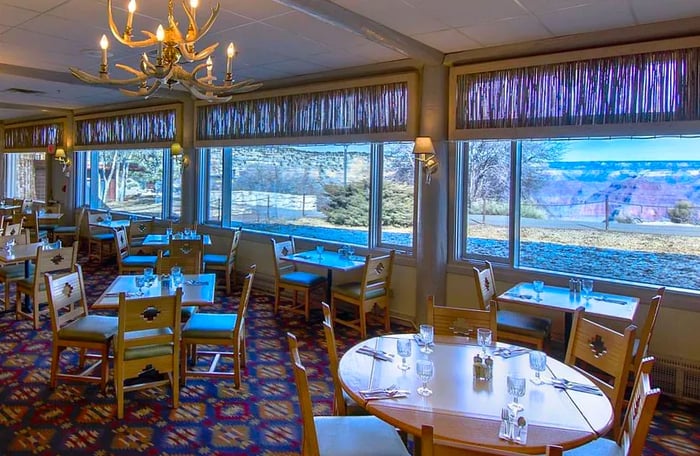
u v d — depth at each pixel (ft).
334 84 18.99
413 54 14.85
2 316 17.31
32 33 14.79
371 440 7.34
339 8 11.72
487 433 5.89
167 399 11.39
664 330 12.92
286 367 13.60
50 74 20.54
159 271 15.67
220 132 23.82
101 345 11.57
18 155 39.91
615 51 13.12
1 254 16.85
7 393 11.52
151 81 19.47
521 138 14.71
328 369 13.55
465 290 16.39
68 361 13.38
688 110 12.23
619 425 8.05
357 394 6.89
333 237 20.65
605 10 11.64
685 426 10.98
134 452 9.27
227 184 24.90
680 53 12.30
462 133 15.84
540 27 13.01
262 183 23.45
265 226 23.43
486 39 14.16
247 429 10.23
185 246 19.99
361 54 16.49
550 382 7.46
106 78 9.12
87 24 13.83
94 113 31.12
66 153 33.32
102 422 10.31
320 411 11.07
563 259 15.16
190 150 25.39
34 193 37.96
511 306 15.47
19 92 25.75
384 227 18.86
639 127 12.86
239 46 15.57
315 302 20.03
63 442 9.53
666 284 13.44
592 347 8.71
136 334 10.87
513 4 11.41
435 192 16.33
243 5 11.98
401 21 12.67
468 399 6.79
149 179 29.30
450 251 16.76
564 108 14.01
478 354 8.59
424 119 16.31
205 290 12.78
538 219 15.55
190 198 25.67
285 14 12.63
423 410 6.45
